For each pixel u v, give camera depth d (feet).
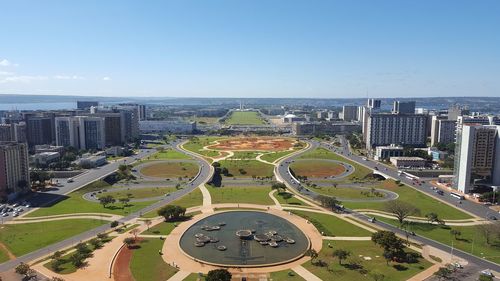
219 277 617.62
